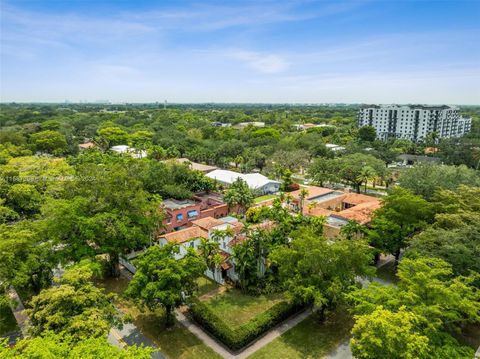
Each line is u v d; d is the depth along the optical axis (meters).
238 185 59.72
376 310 20.66
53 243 33.44
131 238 36.03
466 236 29.70
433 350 20.59
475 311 21.95
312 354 26.28
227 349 26.77
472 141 97.81
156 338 28.00
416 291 23.14
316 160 85.50
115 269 37.91
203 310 29.77
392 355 19.06
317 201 59.25
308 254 28.84
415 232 40.00
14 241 28.20
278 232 37.62
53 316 20.59
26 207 51.09
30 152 87.88
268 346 27.17
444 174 52.38
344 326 29.91
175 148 107.12
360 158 79.06
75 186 40.06
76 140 125.31
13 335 27.95
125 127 158.12
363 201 60.09
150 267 27.94
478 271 27.69
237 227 41.75
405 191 41.62
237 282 36.59
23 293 33.25
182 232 42.22
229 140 118.19
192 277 29.36
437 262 25.22
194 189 66.62
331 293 27.30
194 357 25.78
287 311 30.47
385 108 154.25
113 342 27.16
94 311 22.02
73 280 23.31
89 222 33.97
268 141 112.00
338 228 43.59
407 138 145.38
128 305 32.66
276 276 36.62
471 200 38.56
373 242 39.06
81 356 16.58
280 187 74.56
